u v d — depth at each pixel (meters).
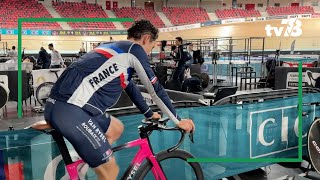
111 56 1.46
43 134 1.72
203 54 11.12
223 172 2.48
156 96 1.54
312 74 4.54
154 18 20.58
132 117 1.97
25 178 1.71
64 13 18.06
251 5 24.16
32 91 6.34
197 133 2.29
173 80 7.00
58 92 1.42
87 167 1.79
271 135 2.73
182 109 2.19
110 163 1.51
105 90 1.46
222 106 2.38
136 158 1.69
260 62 10.58
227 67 10.50
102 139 1.46
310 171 2.82
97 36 17.00
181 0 23.33
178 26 18.75
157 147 2.13
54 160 1.78
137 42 1.54
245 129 2.55
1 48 14.57
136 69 1.49
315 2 23.20
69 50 16.52
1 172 1.64
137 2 22.91
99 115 1.47
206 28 19.64
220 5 23.80
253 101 2.68
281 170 2.91
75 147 1.44
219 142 2.42
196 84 7.19
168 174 2.13
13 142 1.65
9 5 16.67
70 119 1.38
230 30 19.83
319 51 16.30
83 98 1.41
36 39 15.61
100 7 20.12
